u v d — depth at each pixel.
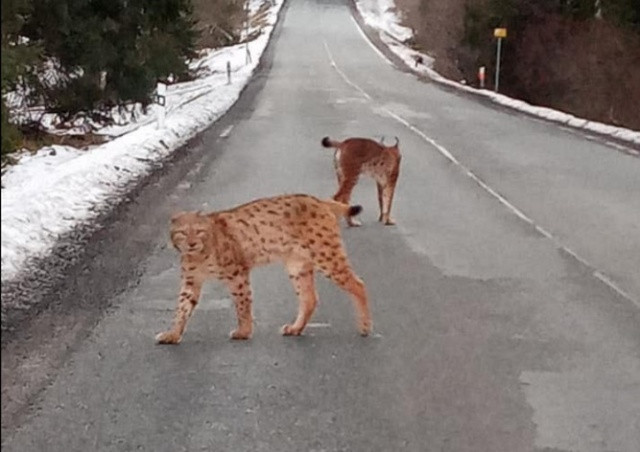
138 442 5.58
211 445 5.58
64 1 21.91
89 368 6.77
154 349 7.24
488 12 46.03
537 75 44.22
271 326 7.91
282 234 7.55
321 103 32.06
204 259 7.30
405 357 7.21
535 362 7.16
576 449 5.63
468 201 14.39
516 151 20.95
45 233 10.52
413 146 21.14
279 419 5.99
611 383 6.75
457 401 6.34
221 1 60.06
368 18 84.62
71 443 5.53
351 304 8.62
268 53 58.94
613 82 39.78
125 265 9.66
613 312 8.59
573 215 13.48
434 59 54.47
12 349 7.02
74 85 23.09
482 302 8.83
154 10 24.86
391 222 12.54
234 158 18.12
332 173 16.36
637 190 15.93
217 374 6.75
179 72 29.44
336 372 6.86
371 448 5.57
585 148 22.06
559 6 44.00
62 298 8.38
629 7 35.94
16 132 13.59
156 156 17.78
